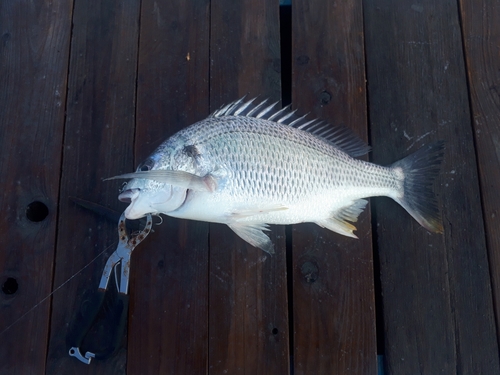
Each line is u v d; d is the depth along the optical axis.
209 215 0.40
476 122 0.48
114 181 0.46
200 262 0.45
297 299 0.45
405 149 0.48
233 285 0.45
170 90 0.48
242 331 0.44
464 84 0.49
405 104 0.49
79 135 0.47
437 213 0.45
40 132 0.47
